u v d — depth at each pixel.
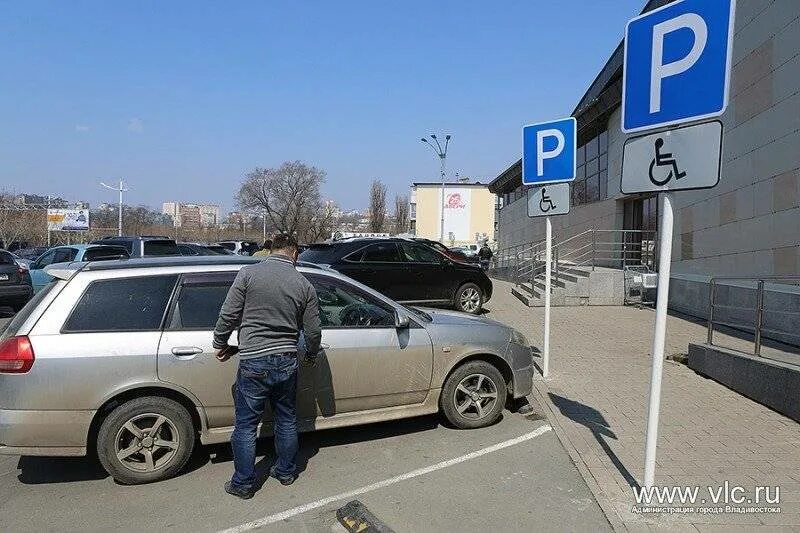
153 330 4.28
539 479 4.20
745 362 6.11
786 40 8.62
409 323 5.09
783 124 8.67
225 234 75.31
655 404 3.61
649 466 3.67
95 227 67.06
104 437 4.09
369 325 4.97
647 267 15.09
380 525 3.52
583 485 4.07
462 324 5.44
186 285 4.48
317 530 3.55
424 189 73.19
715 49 3.15
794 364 5.67
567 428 5.21
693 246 11.77
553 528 3.48
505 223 36.69
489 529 3.49
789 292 8.12
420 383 5.08
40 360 3.99
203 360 4.31
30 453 4.00
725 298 10.20
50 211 57.91
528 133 7.10
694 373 7.20
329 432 5.27
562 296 14.24
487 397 5.38
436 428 5.35
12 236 48.22
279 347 3.92
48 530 3.58
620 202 17.17
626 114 3.63
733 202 10.17
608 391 6.40
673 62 3.35
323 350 4.70
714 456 4.47
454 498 3.91
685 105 3.29
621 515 3.57
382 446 4.92
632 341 9.39
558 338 9.69
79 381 4.04
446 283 11.91
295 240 4.23
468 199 72.81
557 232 23.25
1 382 3.98
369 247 11.38
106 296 4.30
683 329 10.40
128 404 4.14
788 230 8.51
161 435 4.28
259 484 4.19
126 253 15.40
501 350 5.45
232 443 3.98
